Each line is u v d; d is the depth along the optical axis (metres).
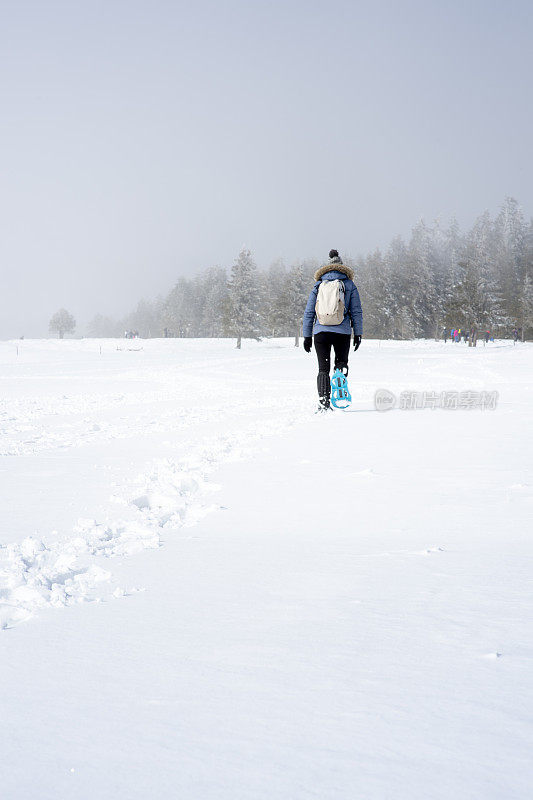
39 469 5.36
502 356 37.09
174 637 1.82
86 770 1.13
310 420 8.33
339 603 2.05
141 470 5.22
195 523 3.45
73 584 2.40
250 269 74.56
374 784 1.05
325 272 8.93
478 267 71.50
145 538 3.15
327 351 8.97
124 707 1.38
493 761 1.10
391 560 2.57
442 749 1.15
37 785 1.09
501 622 1.82
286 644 1.72
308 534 3.10
